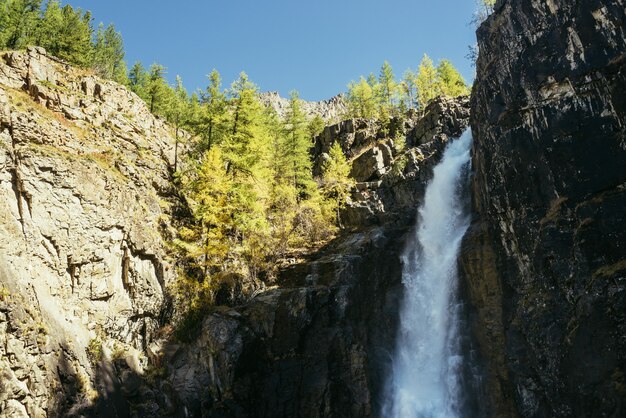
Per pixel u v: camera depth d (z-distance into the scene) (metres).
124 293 32.00
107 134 39.03
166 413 29.30
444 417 30.83
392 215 46.62
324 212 49.88
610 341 19.64
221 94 46.44
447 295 34.81
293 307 33.72
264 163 46.88
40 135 30.83
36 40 50.34
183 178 43.28
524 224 26.47
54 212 28.64
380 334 35.19
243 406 30.28
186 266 37.03
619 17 22.91
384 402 31.98
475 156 35.81
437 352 33.62
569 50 24.98
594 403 19.80
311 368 32.16
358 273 37.56
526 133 26.58
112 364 29.25
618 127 22.17
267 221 42.91
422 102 76.19
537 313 24.28
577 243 22.27
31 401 23.64
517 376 25.53
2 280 24.19
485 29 32.44
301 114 61.38
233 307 34.94
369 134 65.25
